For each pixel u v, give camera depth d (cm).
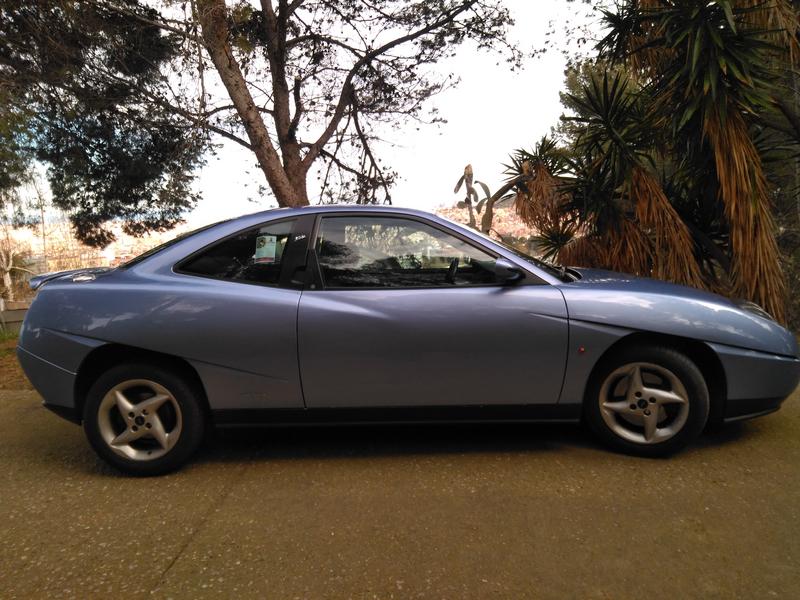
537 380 323
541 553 240
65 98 866
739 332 321
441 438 373
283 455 353
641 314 317
